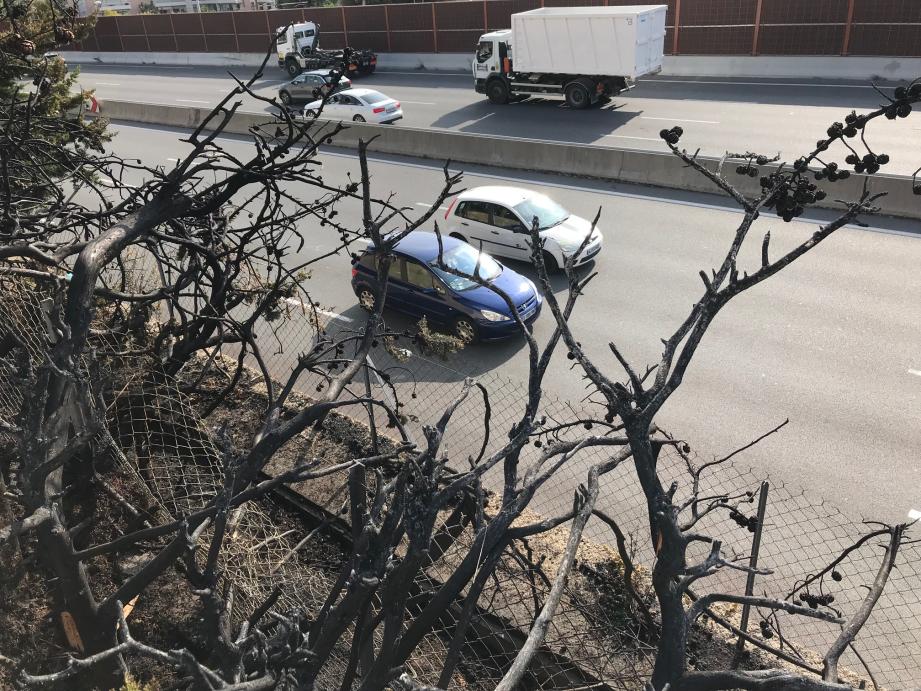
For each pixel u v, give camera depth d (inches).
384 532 125.7
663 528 122.0
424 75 1408.7
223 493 126.6
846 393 391.2
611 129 915.4
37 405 137.3
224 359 348.8
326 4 1872.5
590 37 981.2
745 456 348.5
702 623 215.0
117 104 1197.7
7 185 217.2
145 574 155.0
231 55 1711.4
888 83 1007.6
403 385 418.6
